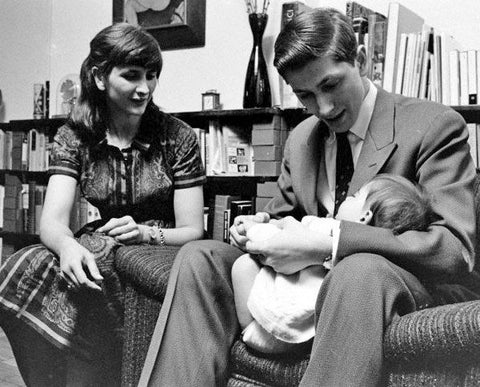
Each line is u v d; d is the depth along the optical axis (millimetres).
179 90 3053
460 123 1362
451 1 2322
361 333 1023
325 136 1528
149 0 3080
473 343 918
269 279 1258
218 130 2623
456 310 973
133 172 1827
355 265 1065
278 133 2447
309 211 1502
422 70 2088
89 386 1634
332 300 1058
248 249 1261
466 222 1226
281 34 1314
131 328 1486
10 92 3633
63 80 3285
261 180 2449
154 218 1871
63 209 1742
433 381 981
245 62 2842
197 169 1862
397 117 1414
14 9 3646
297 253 1210
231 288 1341
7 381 2064
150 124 1865
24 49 3611
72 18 3453
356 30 2162
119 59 1704
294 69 1284
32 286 1587
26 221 3283
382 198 1244
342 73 1281
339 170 1494
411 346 986
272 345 1206
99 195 1819
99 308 1583
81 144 1814
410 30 2219
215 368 1253
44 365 1615
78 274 1490
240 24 2855
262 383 1236
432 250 1142
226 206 2480
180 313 1277
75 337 1565
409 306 1088
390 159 1375
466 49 2291
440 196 1256
